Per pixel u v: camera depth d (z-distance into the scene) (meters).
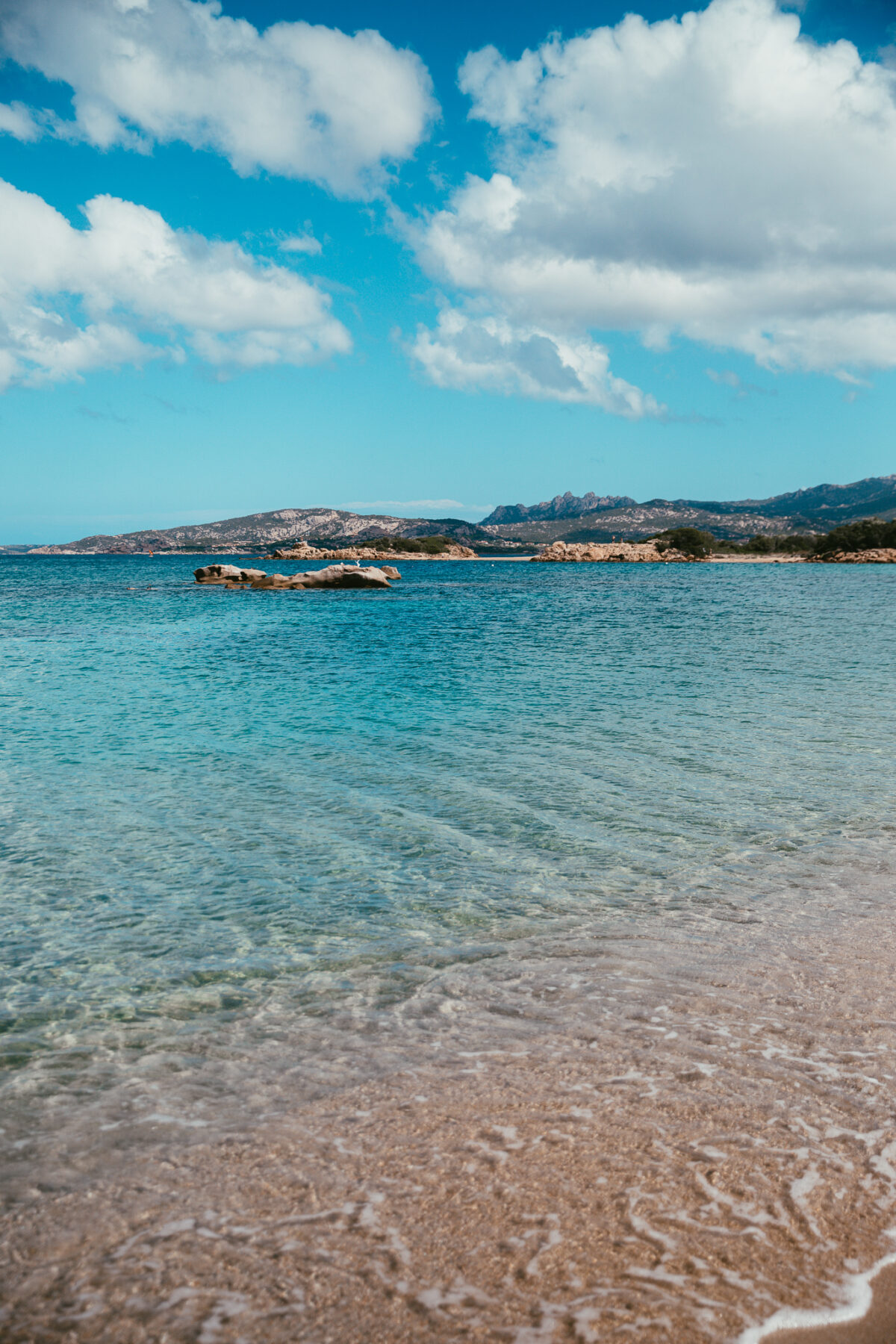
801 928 6.75
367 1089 4.47
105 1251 3.30
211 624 42.25
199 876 8.12
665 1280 3.08
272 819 9.90
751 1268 3.14
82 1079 4.67
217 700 18.64
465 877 8.06
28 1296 3.07
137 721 16.14
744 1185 3.62
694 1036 4.99
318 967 6.16
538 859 8.55
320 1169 3.78
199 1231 3.39
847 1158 3.81
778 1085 4.43
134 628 39.91
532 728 15.17
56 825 9.70
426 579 106.00
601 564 176.62
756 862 8.41
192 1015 5.44
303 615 48.84
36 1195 3.65
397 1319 2.92
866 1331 2.85
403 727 15.41
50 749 13.70
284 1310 2.98
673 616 45.59
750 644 30.09
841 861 8.41
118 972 6.11
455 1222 3.40
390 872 8.20
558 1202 3.51
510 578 108.06
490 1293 3.04
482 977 5.93
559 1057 4.77
